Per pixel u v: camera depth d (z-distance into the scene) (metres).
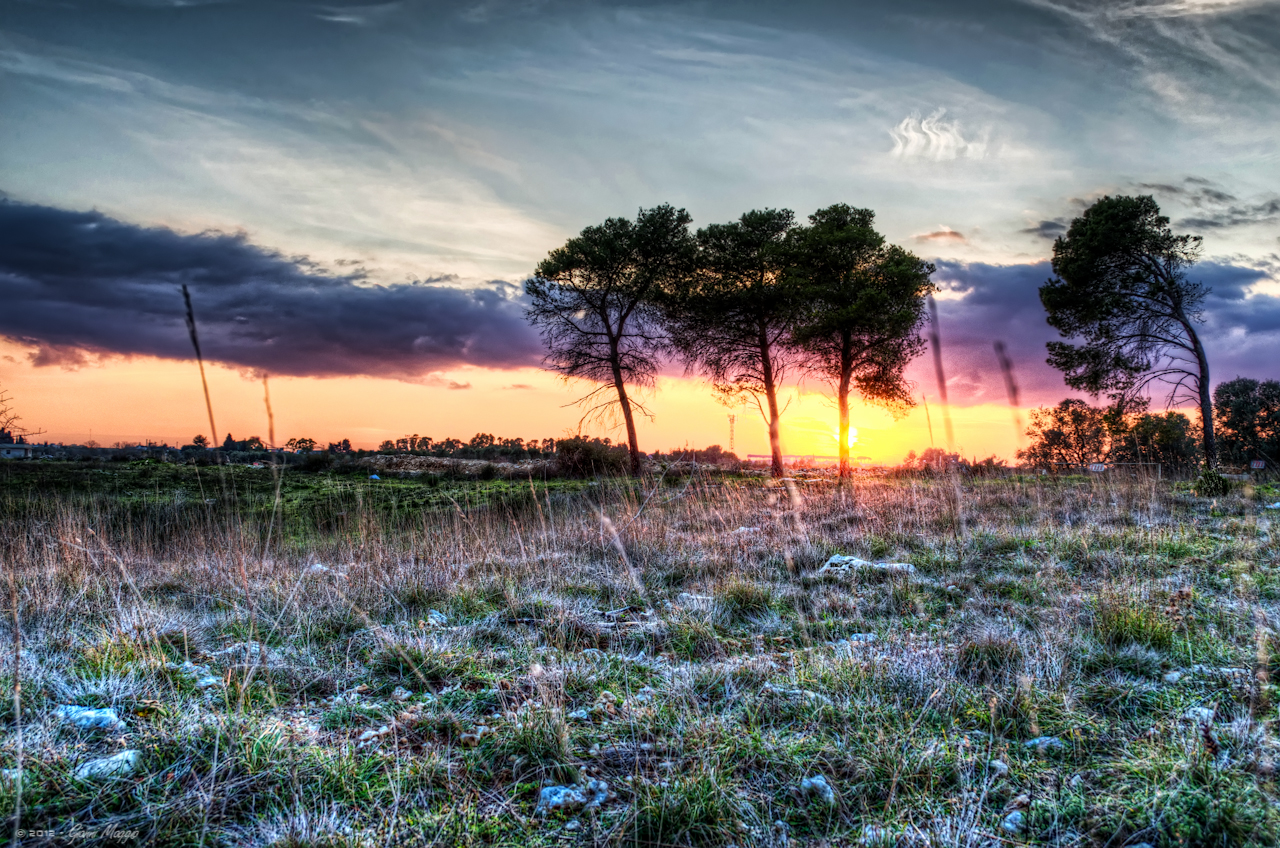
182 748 3.00
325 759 2.99
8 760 2.78
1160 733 3.16
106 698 3.55
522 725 3.31
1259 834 2.32
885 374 26.12
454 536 9.03
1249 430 28.97
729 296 27.31
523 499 14.34
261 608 5.63
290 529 12.44
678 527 10.22
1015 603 5.62
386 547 8.73
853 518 10.60
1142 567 6.68
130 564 7.62
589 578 7.15
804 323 25.91
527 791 2.87
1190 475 15.30
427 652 4.43
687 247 28.00
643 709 3.59
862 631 5.20
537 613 5.67
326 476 22.91
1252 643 4.27
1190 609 5.15
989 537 8.52
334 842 2.37
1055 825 2.50
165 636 4.75
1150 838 2.41
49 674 3.75
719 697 3.89
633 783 2.86
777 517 10.45
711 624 5.36
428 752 3.15
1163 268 23.80
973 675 3.98
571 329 28.97
